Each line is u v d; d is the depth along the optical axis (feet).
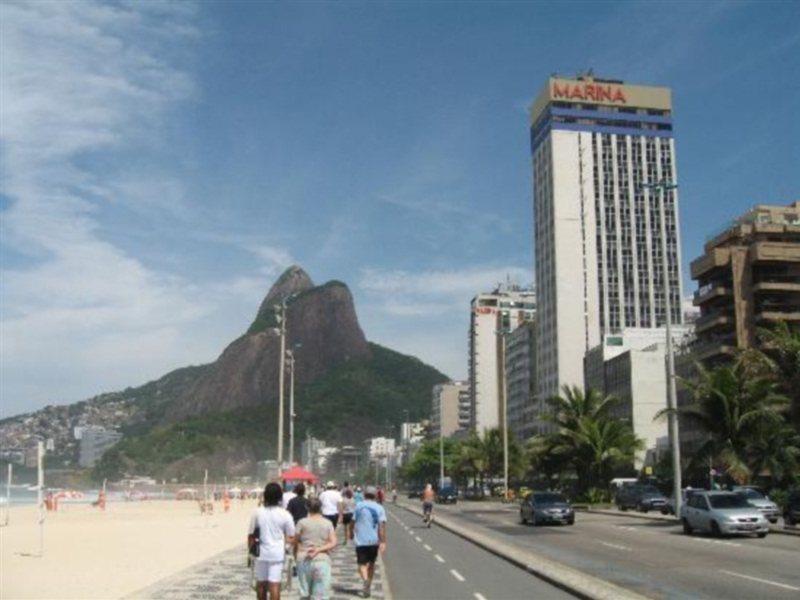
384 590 59.93
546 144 562.66
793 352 138.31
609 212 549.54
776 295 286.87
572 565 74.79
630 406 354.74
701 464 153.58
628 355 360.48
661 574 66.69
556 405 238.48
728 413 147.64
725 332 300.61
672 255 551.18
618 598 50.72
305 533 43.83
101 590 62.18
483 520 172.55
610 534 121.19
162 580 67.92
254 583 46.80
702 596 53.16
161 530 150.82
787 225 299.79
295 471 157.79
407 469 602.03
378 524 57.47
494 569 75.31
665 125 563.48
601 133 558.15
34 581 68.28
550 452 232.53
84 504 347.15
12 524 179.93
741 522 109.19
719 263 290.97
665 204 555.69
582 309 534.37
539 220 572.10
